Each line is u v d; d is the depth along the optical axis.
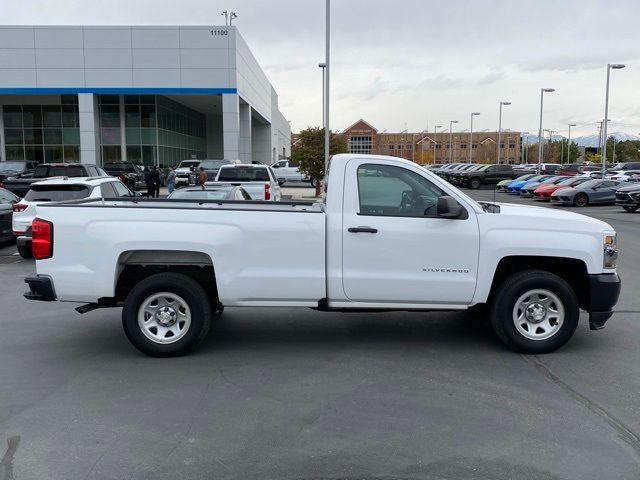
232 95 36.25
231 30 35.66
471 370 5.61
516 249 5.86
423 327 7.18
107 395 5.00
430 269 5.88
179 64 35.72
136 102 37.56
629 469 3.78
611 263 6.00
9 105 39.22
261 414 4.61
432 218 5.87
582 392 5.06
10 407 4.73
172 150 41.97
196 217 5.79
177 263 5.96
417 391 5.08
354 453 3.98
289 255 5.83
